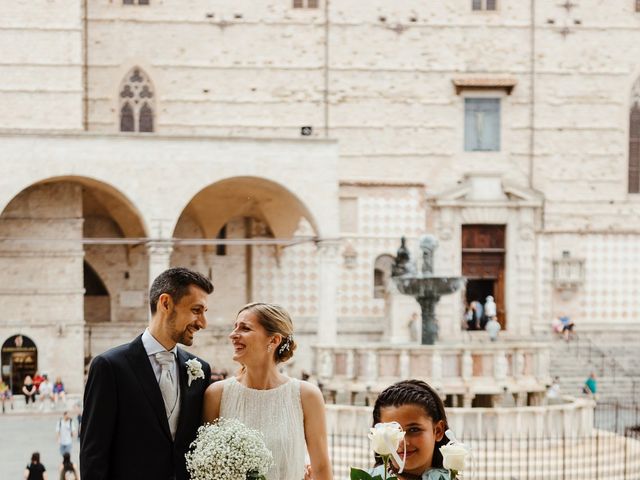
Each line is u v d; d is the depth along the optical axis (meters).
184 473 9.43
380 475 7.89
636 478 27.19
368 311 57.31
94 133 47.84
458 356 34.06
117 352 9.51
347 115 57.56
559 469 27.00
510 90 58.41
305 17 57.12
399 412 8.50
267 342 9.74
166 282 9.58
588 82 58.97
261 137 49.31
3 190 47.12
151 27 55.84
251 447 8.80
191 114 56.34
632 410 46.91
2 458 34.38
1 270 50.53
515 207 58.12
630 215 59.28
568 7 58.69
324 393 35.03
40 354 50.94
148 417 9.34
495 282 58.78
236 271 57.38
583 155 59.00
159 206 48.53
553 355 55.75
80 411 38.25
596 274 58.91
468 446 8.09
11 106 51.19
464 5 58.16
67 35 51.38
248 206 56.00
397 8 57.78
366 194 57.44
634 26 59.06
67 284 51.12
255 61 56.78
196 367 9.66
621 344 58.62
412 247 57.56
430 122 58.12
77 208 50.94
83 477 9.23
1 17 50.97
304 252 57.25
